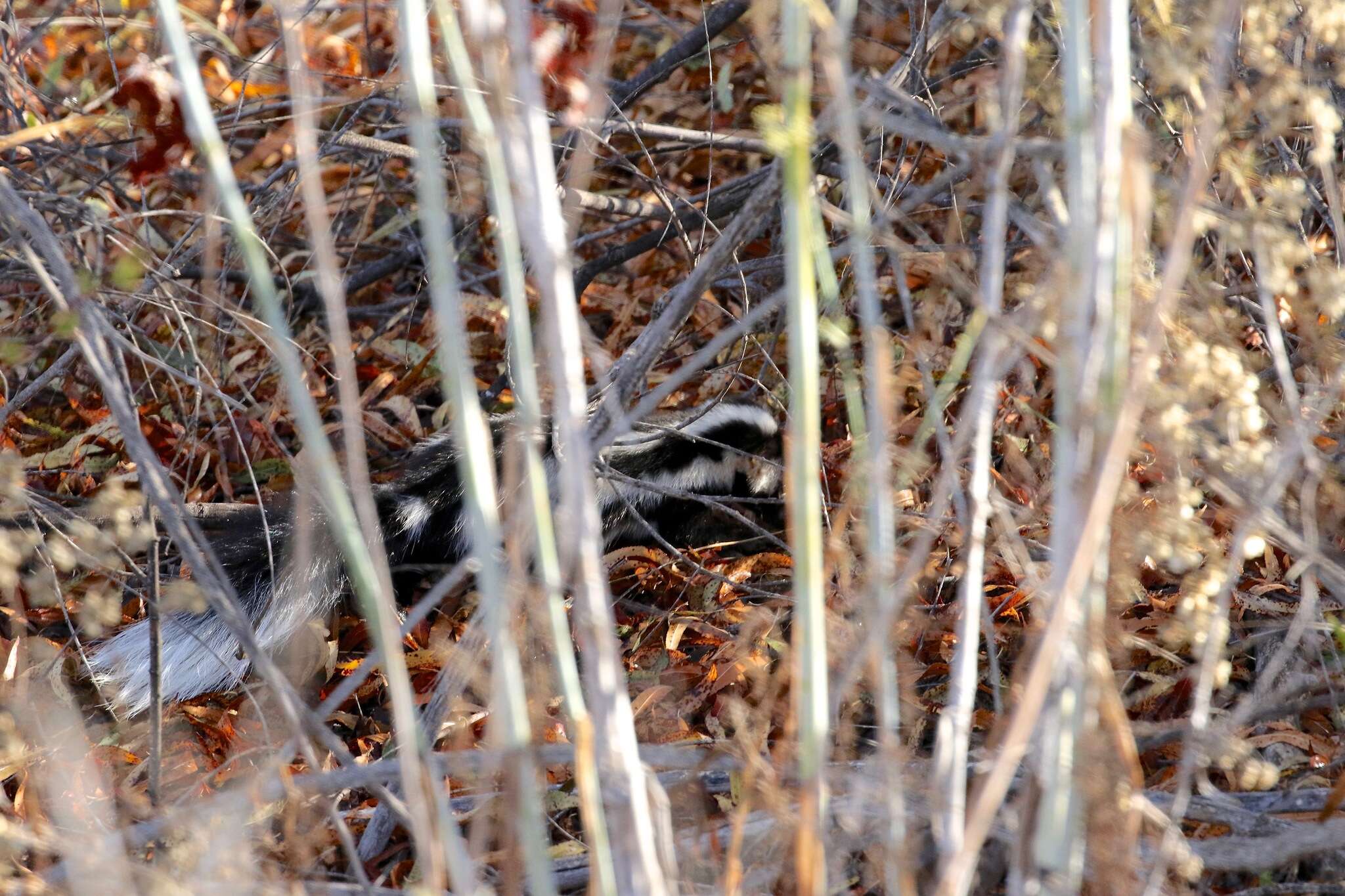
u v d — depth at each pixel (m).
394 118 5.99
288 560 4.73
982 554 2.59
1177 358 3.01
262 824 3.47
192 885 2.66
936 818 2.43
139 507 3.69
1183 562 2.85
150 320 6.08
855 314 5.30
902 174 4.87
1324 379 3.65
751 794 2.99
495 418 5.26
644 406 2.72
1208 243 4.11
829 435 5.47
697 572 4.85
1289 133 3.87
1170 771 3.57
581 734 2.21
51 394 6.08
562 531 2.44
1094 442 2.24
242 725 4.36
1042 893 2.51
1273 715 3.56
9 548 3.17
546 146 2.26
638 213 5.60
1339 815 3.12
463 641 3.30
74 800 3.66
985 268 2.55
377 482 5.66
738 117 7.05
